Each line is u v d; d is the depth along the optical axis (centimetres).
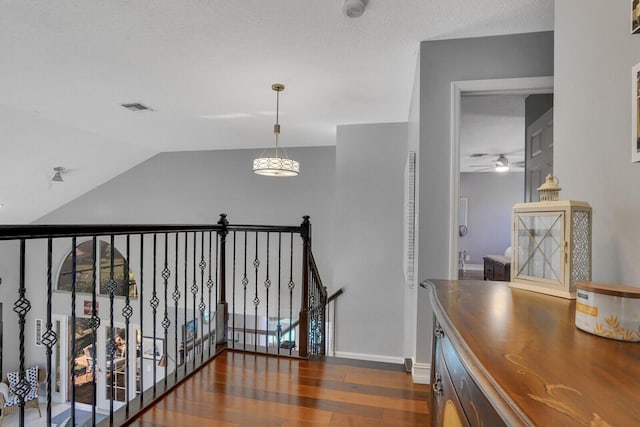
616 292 68
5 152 469
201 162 621
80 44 241
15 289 686
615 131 108
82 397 670
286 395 196
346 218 454
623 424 39
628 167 102
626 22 103
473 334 71
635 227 99
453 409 87
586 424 39
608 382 50
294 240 574
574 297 100
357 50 245
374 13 200
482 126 413
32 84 314
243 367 232
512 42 219
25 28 220
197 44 239
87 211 675
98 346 664
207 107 378
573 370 54
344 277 452
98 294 672
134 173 651
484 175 692
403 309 435
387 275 441
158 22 213
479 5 191
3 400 596
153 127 464
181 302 618
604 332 68
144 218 648
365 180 449
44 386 674
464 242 694
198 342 581
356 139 452
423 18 204
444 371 101
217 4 194
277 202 588
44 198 625
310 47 242
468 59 223
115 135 508
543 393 46
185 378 213
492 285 121
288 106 375
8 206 598
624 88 104
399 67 271
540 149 262
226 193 610
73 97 347
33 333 695
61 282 698
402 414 179
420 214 226
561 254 104
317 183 572
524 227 116
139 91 331
